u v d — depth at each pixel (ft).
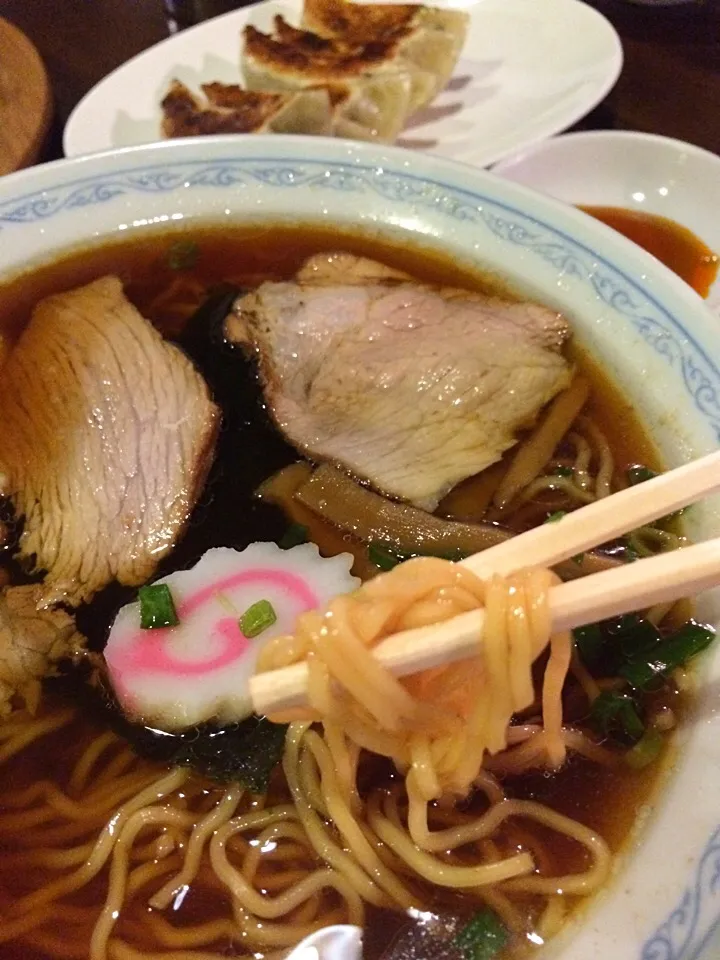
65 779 0.46
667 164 0.86
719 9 1.00
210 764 0.45
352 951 0.40
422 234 0.64
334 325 0.61
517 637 0.32
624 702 0.43
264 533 0.53
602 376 0.55
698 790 0.38
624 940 0.35
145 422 0.58
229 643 0.47
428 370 0.58
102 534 0.53
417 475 0.54
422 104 0.87
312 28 0.93
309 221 0.66
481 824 0.42
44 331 0.62
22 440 0.57
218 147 0.67
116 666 0.47
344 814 0.42
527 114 0.90
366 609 0.34
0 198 0.65
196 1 1.08
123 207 0.67
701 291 0.80
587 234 0.58
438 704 0.36
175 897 0.43
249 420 0.59
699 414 0.50
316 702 0.33
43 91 0.84
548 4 0.97
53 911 0.42
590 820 0.41
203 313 0.65
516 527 0.52
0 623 0.48
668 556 0.33
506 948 0.38
